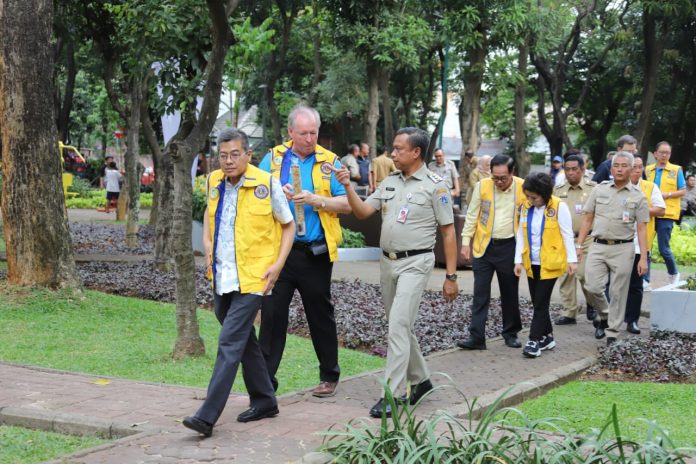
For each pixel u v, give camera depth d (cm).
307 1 2533
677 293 942
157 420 583
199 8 1091
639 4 2748
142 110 1894
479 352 899
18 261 1041
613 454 463
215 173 583
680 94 3491
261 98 3697
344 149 3791
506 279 916
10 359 798
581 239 949
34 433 567
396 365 613
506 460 452
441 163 1858
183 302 816
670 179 1291
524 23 2288
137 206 1814
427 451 459
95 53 2102
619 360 841
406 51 2228
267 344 657
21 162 1034
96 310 1012
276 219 575
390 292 654
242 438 545
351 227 1753
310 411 625
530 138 4809
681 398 727
